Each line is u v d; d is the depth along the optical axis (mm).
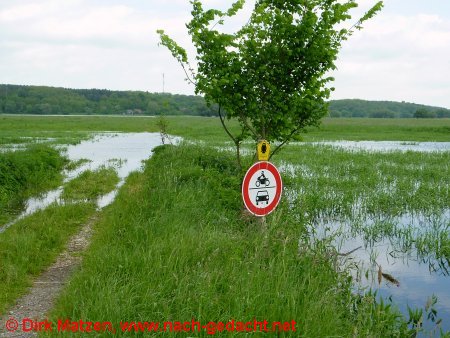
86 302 5355
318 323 4895
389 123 83500
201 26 8969
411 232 10891
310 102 8531
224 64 8805
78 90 187750
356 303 6492
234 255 6426
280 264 6031
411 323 6457
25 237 8422
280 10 8648
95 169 21391
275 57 8438
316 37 8211
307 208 11258
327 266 6773
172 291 5434
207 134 51219
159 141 44000
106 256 6652
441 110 178875
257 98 8852
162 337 4590
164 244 6832
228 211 9492
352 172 19547
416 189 15898
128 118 109125
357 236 10625
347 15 8266
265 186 6699
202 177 12336
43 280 6980
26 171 16484
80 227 10258
